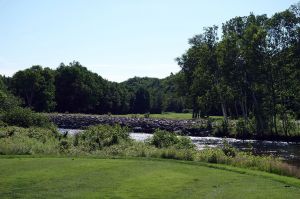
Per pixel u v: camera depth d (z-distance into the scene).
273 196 14.00
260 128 54.91
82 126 67.25
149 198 13.20
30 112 44.06
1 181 15.31
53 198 12.92
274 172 19.56
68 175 16.73
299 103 56.31
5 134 30.34
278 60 54.97
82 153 24.47
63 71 118.75
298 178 18.22
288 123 55.44
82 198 12.96
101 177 16.48
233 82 59.69
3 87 100.12
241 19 61.47
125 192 13.95
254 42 53.78
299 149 39.97
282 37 54.91
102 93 125.31
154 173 17.83
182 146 30.03
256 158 21.89
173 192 14.14
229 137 55.28
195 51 67.50
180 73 82.69
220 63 59.00
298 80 55.09
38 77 111.75
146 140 32.44
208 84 65.19
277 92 56.25
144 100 142.50
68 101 117.75
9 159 21.12
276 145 44.38
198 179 16.75
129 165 19.91
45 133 33.12
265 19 60.84
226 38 57.91
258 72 55.44
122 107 137.12
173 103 138.50
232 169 19.67
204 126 60.75
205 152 23.59
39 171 17.48
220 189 14.89
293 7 54.31
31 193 13.52
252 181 16.75
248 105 72.06
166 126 63.38
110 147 27.02
